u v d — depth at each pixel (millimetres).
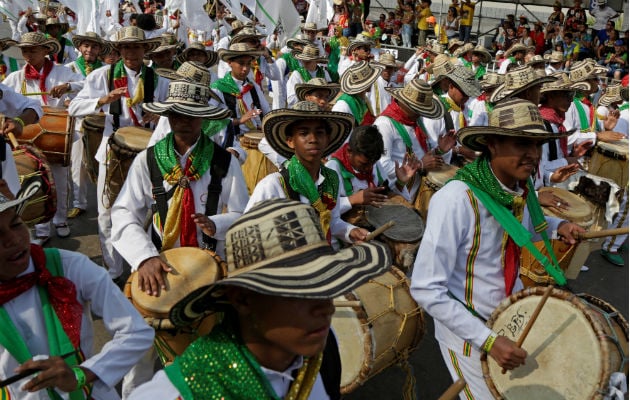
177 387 1541
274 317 1540
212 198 3533
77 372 2010
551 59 12586
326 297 1403
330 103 7910
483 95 7617
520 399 2555
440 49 13656
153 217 3549
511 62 13125
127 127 5414
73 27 12922
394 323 3279
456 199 2645
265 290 1389
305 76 10281
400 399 4020
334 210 3684
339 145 3799
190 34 14945
